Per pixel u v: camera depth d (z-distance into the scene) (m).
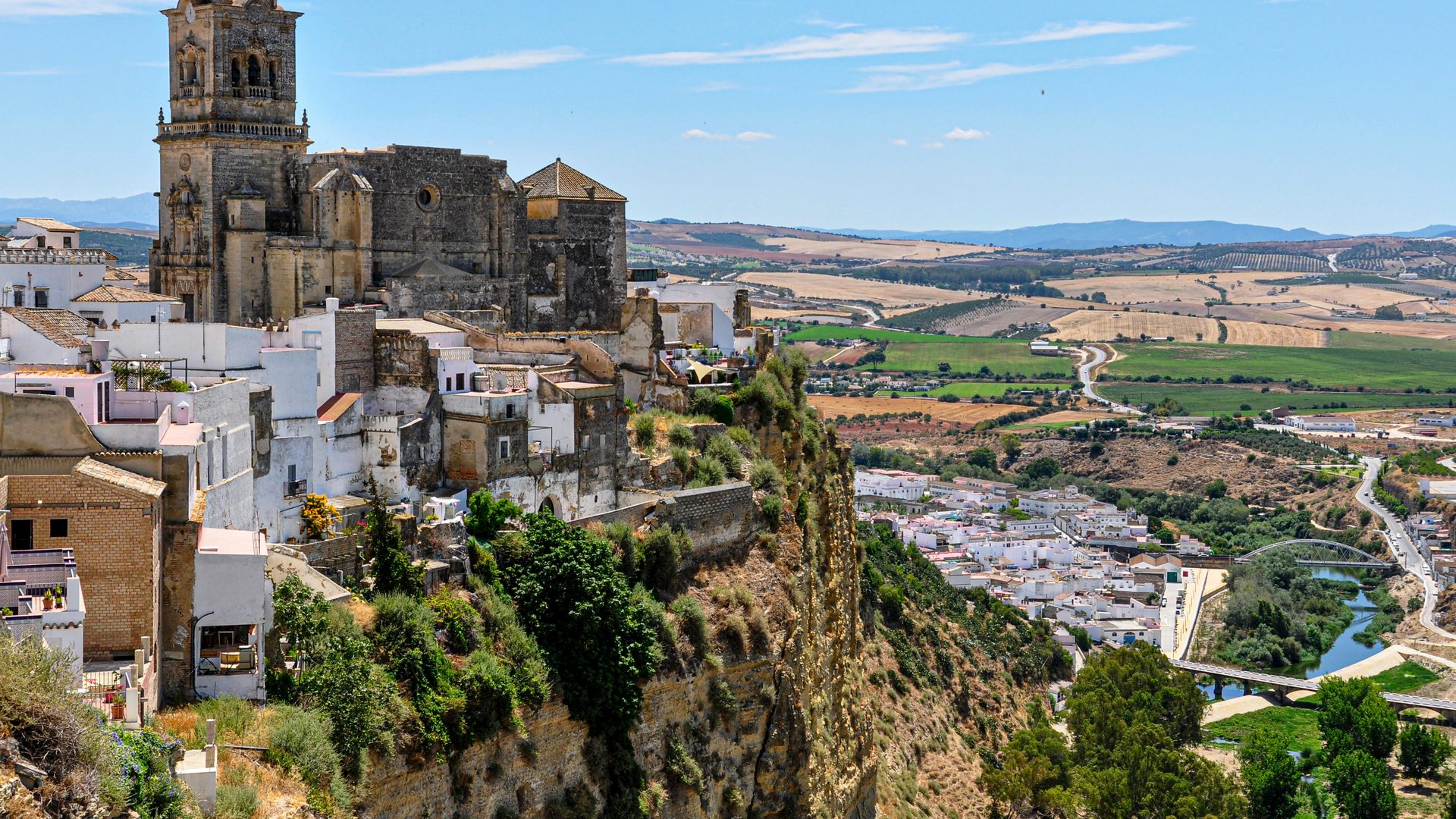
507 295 138.12
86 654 60.81
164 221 131.12
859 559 179.75
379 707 71.50
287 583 72.38
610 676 87.44
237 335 87.38
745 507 110.75
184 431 68.69
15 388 67.94
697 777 94.12
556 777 84.88
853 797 124.50
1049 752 174.12
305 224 130.12
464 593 84.69
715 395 125.31
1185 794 163.12
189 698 64.81
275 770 61.97
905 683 173.88
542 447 103.31
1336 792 186.38
